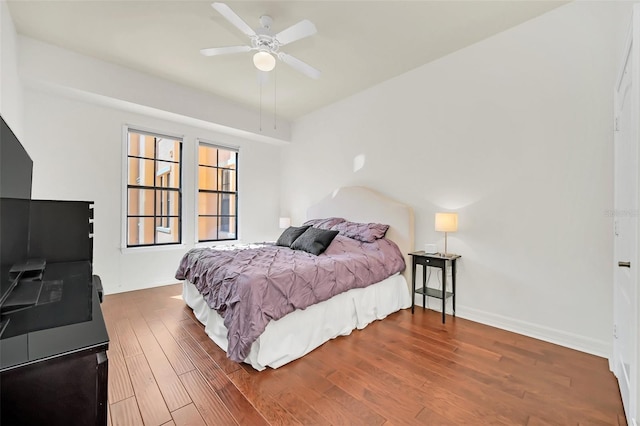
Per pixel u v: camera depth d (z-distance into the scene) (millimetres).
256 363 1928
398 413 1532
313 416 1506
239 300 1998
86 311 1055
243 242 5105
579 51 2287
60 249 1877
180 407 1567
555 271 2395
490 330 2629
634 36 1292
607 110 2160
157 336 2451
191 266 3021
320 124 4734
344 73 3516
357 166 4133
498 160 2729
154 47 2975
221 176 4984
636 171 1279
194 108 4012
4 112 2277
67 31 2711
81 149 3430
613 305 2055
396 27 2625
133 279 3857
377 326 2736
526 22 2557
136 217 4023
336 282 2479
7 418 714
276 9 2373
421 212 3357
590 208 2234
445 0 2283
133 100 3459
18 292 1240
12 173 1187
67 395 785
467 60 2945
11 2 2309
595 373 1913
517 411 1549
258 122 4824
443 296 2812
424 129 3326
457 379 1846
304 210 5074
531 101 2529
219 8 1999
